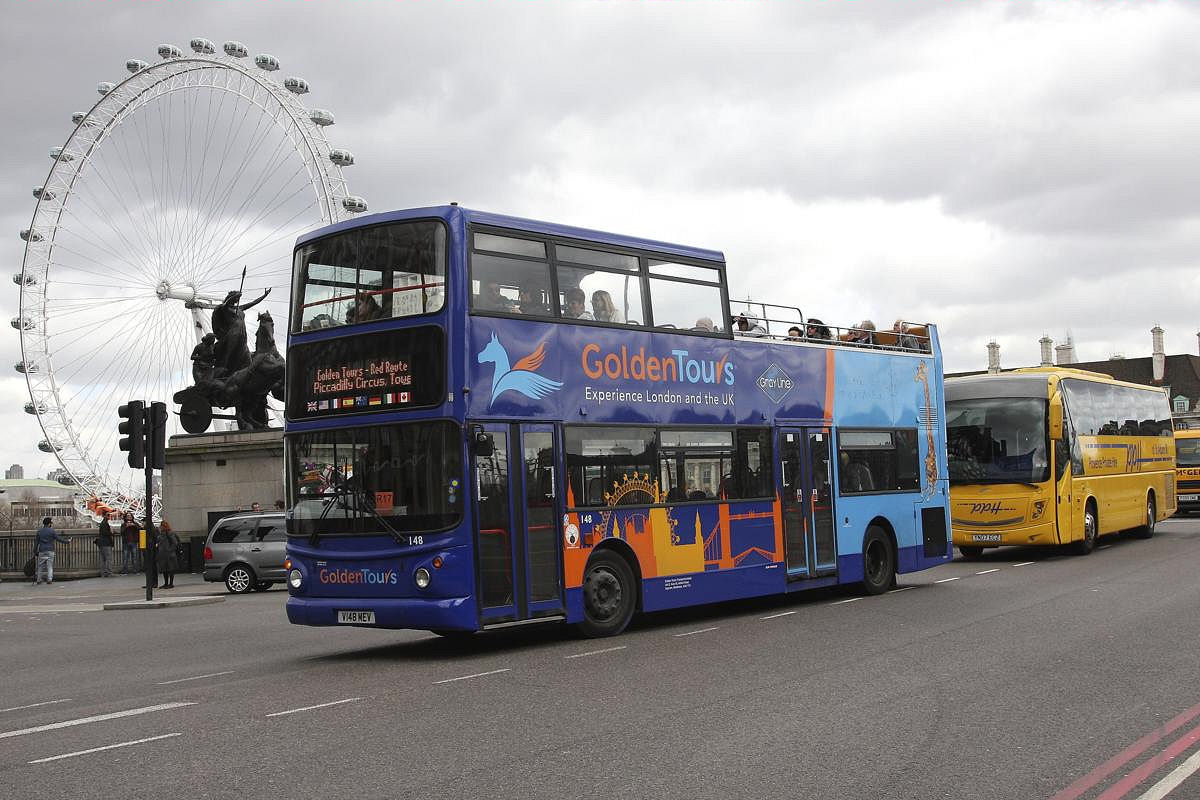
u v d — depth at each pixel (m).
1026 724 8.54
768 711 9.15
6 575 38.75
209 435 40.22
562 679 11.06
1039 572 21.67
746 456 16.38
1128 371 103.88
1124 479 29.05
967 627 14.05
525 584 13.20
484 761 7.62
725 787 6.86
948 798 6.60
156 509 50.38
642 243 15.34
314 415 13.62
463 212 13.10
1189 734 8.12
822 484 17.69
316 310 13.80
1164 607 15.39
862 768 7.29
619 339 14.71
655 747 7.95
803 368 17.62
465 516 12.60
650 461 14.92
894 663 11.45
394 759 7.74
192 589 30.86
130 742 8.59
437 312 12.84
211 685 11.55
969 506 25.50
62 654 15.83
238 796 6.87
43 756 8.20
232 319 42.47
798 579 17.00
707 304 16.17
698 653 12.59
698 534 15.45
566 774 7.23
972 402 25.91
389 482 12.91
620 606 14.44
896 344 20.28
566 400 13.91
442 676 11.55
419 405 12.80
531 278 13.75
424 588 12.52
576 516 13.89
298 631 17.61
